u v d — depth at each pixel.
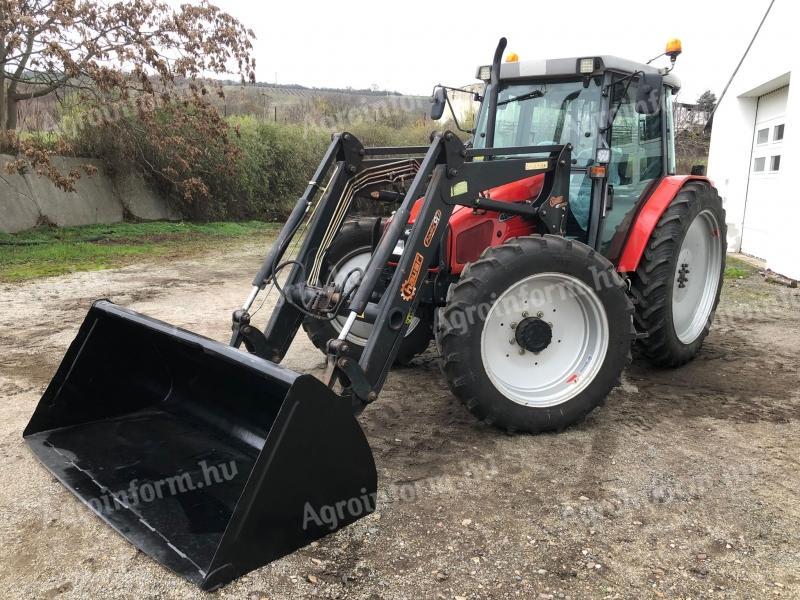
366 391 2.69
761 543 2.36
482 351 3.10
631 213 4.09
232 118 15.86
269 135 16.11
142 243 10.82
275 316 3.13
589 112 3.90
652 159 4.42
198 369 3.13
